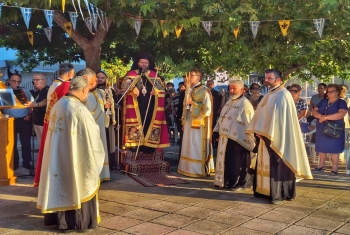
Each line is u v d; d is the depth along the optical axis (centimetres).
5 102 694
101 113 719
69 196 475
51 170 473
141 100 793
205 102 764
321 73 1225
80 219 482
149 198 630
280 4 790
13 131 722
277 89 617
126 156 793
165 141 817
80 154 477
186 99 776
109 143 792
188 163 779
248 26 834
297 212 565
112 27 988
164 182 724
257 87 962
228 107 694
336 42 1005
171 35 995
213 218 538
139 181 725
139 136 791
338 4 689
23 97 757
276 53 1083
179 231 492
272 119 597
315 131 883
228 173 682
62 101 483
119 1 729
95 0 663
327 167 892
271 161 605
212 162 798
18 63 1287
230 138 677
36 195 646
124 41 1010
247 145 673
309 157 992
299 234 484
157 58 1073
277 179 605
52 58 1185
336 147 798
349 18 732
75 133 473
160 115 806
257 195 638
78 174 477
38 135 806
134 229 498
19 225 511
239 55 1123
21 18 901
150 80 799
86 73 547
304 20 759
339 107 798
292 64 1170
